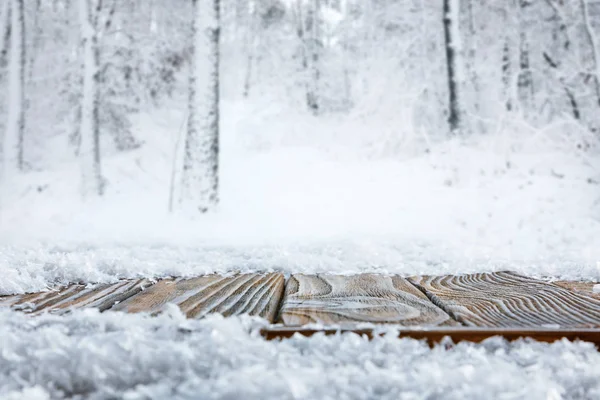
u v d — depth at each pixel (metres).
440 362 0.62
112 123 17.19
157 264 1.83
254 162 14.67
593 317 0.93
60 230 10.14
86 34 14.08
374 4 17.42
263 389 0.48
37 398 0.49
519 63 16.30
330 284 1.44
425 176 12.41
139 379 0.56
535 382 0.54
